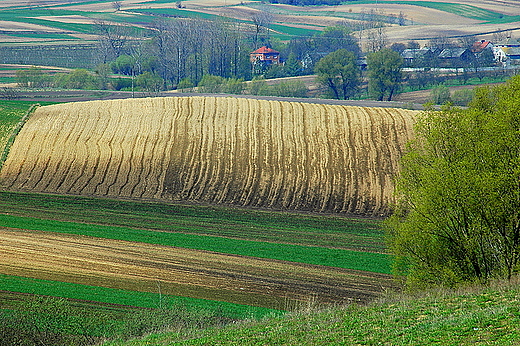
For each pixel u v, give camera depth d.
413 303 40.25
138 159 99.75
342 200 88.62
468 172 44.91
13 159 99.75
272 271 64.88
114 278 62.31
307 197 89.50
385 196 89.25
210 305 56.19
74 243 71.75
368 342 33.22
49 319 49.19
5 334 46.81
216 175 95.19
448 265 47.34
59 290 59.12
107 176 95.31
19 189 91.31
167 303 56.41
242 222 80.50
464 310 36.28
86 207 84.81
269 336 37.06
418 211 47.50
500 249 46.22
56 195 89.31
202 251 70.25
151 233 75.69
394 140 104.00
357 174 95.00
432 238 48.34
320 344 34.16
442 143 49.53
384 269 65.62
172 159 99.31
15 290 58.84
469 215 45.78
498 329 31.38
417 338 32.34
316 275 63.91
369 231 78.12
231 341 37.38
